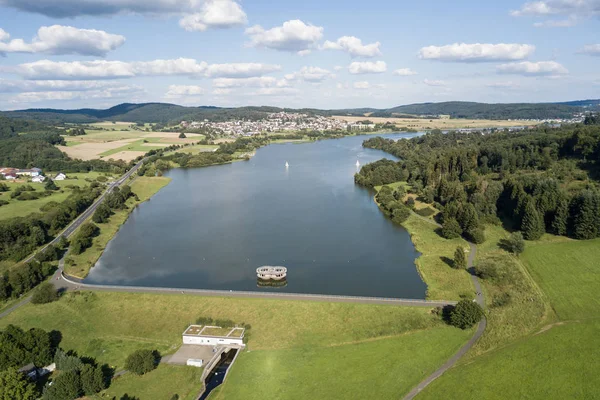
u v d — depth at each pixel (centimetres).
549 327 13175
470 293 15988
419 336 13162
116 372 12269
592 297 14850
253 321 14338
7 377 10662
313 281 18062
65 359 12100
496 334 13012
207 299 15588
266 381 11562
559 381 10644
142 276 19162
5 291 16188
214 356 12738
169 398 11194
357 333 13500
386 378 11350
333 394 10906
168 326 14412
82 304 15662
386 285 17488
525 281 16462
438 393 10662
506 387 10606
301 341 13325
